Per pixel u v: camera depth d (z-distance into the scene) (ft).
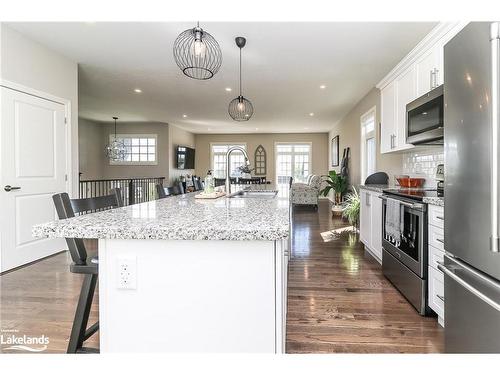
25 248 11.03
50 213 12.10
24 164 11.01
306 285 9.16
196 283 3.43
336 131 29.84
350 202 20.71
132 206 5.74
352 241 14.75
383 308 7.63
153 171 30.35
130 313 3.50
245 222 3.69
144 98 19.95
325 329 6.59
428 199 7.02
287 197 7.97
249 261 3.39
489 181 4.01
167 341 3.47
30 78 11.20
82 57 12.85
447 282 5.31
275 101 20.40
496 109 3.81
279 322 3.37
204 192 8.07
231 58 12.73
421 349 5.79
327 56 12.48
